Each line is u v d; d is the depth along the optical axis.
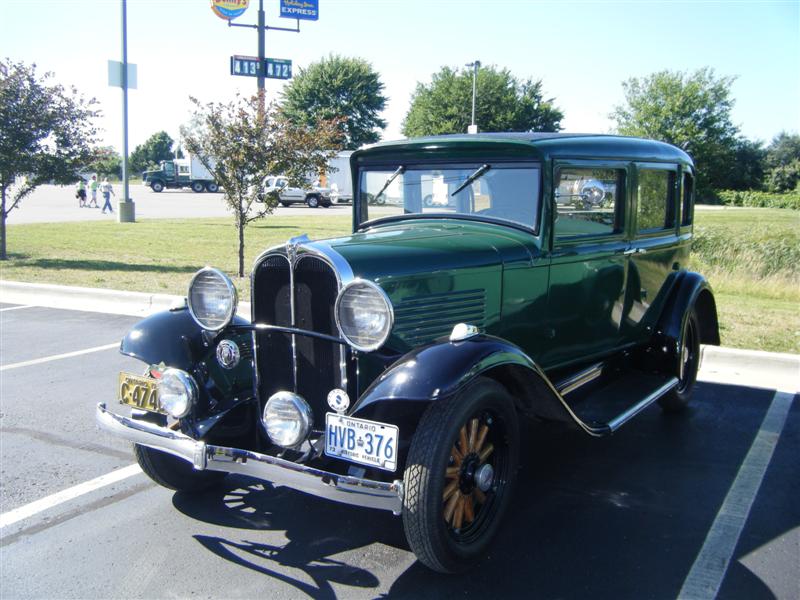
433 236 3.64
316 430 3.25
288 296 3.24
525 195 3.85
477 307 3.51
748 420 5.09
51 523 3.48
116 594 2.87
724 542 3.32
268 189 11.92
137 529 3.43
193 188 49.66
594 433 3.62
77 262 12.93
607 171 4.28
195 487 3.80
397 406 3.15
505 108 52.03
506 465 3.23
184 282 10.55
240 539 3.34
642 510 3.65
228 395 3.71
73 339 7.32
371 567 3.11
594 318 4.33
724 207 44.19
